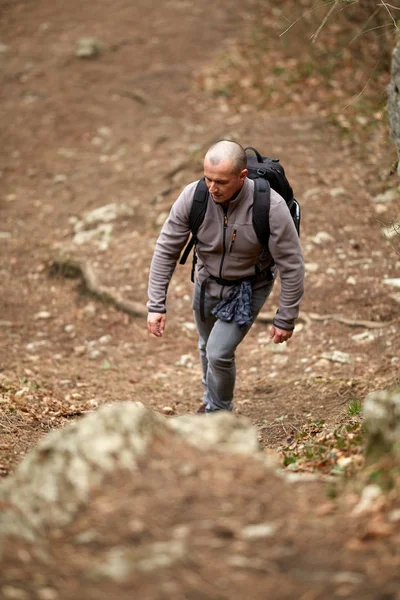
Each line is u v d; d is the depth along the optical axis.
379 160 11.82
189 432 3.71
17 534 3.09
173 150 13.09
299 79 15.14
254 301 5.68
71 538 3.10
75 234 11.20
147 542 3.05
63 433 3.65
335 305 8.95
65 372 8.10
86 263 10.28
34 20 19.06
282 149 12.41
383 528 3.09
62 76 16.30
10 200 12.38
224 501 3.27
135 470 3.44
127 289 9.77
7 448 5.46
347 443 4.78
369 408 3.96
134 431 3.61
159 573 2.89
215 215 5.24
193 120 14.20
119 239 10.91
